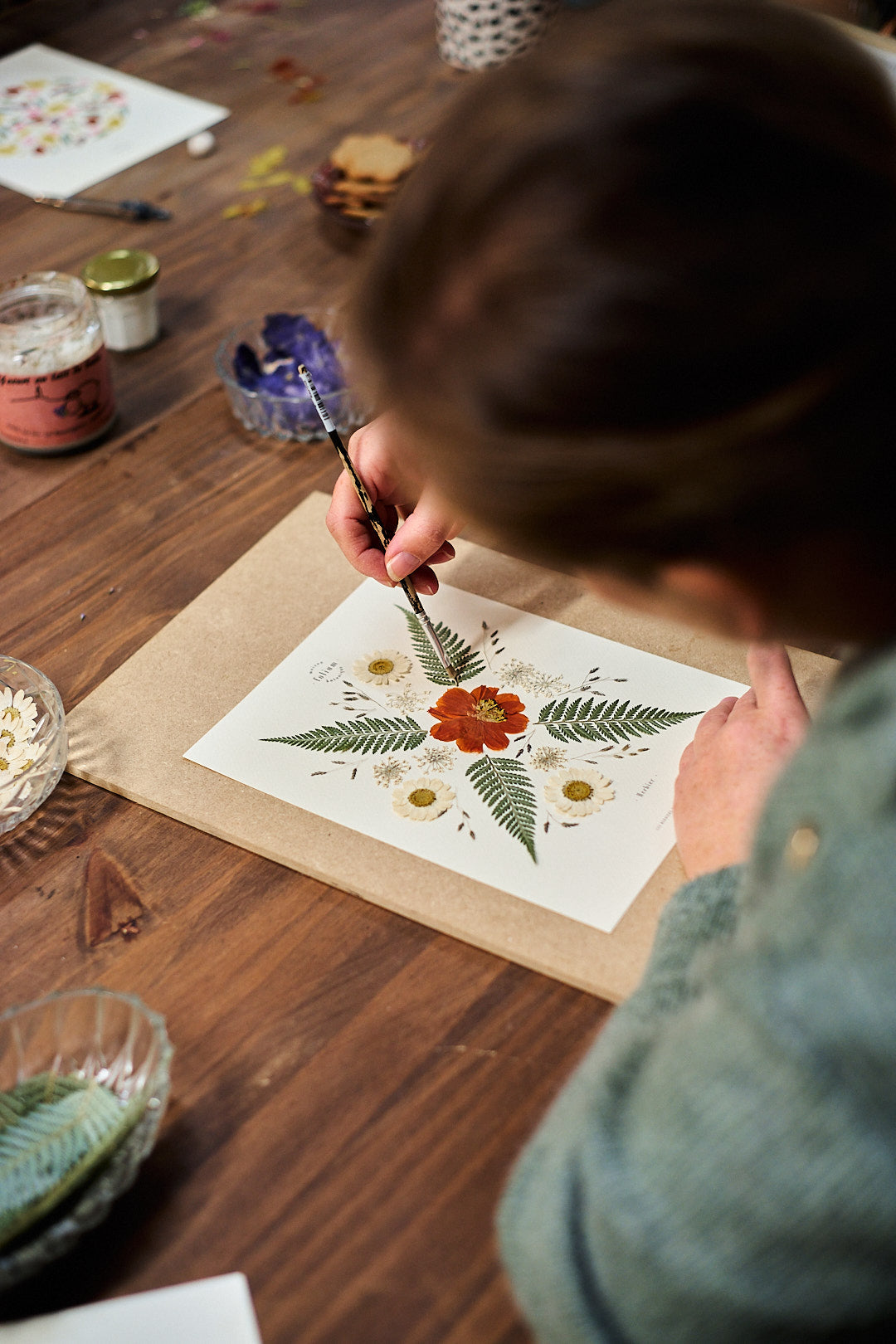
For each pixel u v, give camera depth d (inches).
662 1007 22.8
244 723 33.1
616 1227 17.3
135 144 61.8
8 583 38.6
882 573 17.3
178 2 74.4
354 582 37.4
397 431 17.6
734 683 33.5
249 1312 21.8
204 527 40.4
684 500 15.8
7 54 69.1
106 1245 22.9
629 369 14.8
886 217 14.9
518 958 27.3
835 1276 16.3
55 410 42.8
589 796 30.6
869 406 15.2
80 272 53.3
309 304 51.1
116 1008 25.1
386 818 30.4
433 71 66.9
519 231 14.9
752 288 14.4
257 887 29.4
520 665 34.4
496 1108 24.8
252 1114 24.9
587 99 14.7
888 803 16.0
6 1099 24.0
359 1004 26.8
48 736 32.2
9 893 29.5
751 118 14.4
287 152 60.9
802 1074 15.6
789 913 16.6
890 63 43.1
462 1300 22.0
